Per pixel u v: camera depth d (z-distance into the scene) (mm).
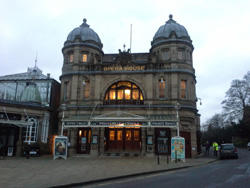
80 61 29016
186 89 26938
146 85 26750
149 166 16906
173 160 20812
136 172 13750
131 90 27609
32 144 25594
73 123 23031
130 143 26953
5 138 25031
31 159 21953
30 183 10273
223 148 24750
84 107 27094
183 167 16906
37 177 11898
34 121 26688
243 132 50562
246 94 48094
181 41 27703
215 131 80062
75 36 29625
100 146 25859
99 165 17500
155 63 27250
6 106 24438
